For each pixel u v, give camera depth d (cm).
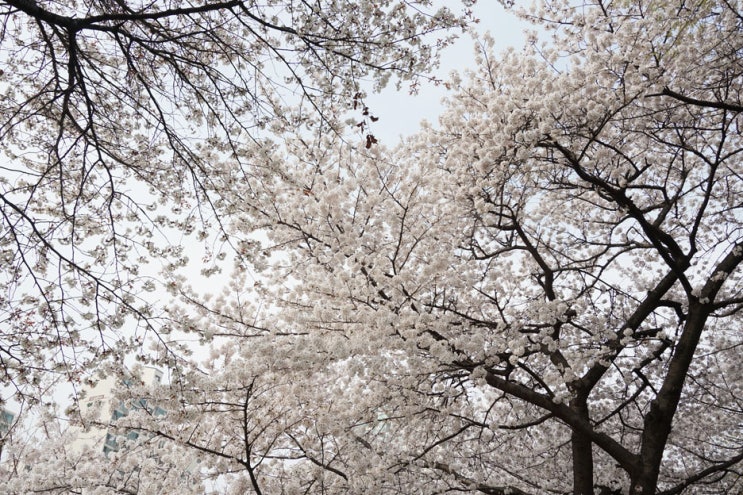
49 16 416
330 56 536
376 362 655
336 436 688
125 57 510
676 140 908
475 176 808
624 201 764
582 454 796
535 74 846
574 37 848
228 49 561
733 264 782
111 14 439
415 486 766
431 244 810
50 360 510
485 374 659
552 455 942
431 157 841
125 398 548
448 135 880
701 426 1059
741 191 992
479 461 844
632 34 712
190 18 498
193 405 583
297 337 639
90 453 712
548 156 834
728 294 1032
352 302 714
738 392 1039
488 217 812
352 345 622
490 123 774
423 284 686
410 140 927
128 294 525
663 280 857
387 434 834
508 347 737
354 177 782
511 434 916
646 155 935
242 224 727
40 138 586
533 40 852
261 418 695
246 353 604
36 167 602
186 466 672
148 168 604
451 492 822
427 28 525
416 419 780
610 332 810
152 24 505
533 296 997
